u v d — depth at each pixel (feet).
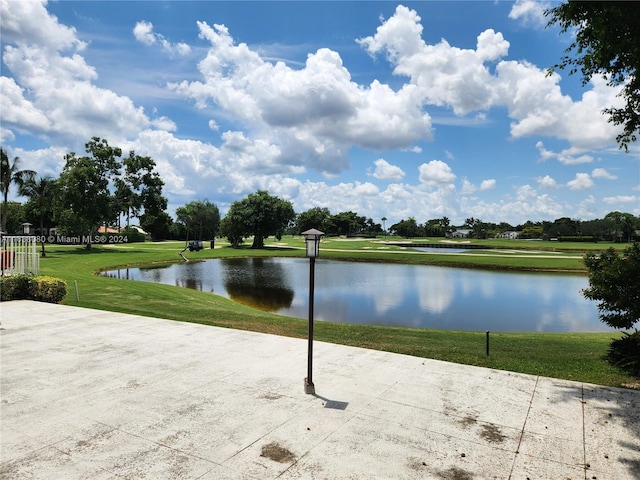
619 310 24.98
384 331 37.96
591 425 16.28
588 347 32.60
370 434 15.35
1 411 16.90
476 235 465.88
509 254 173.47
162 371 22.07
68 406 17.47
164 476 12.46
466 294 74.69
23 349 26.27
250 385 20.15
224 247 232.32
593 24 20.31
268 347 27.14
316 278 98.07
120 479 12.28
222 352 25.86
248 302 65.77
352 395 19.04
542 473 12.99
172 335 30.22
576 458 13.88
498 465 13.42
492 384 20.72
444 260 142.51
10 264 49.16
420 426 16.05
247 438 14.89
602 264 26.20
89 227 177.78
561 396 19.19
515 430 15.83
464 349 29.45
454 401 18.52
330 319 53.42
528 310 60.54
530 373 22.76
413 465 13.34
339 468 13.09
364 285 86.07
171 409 17.26
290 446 14.38
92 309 40.88
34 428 15.47
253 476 12.56
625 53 20.83
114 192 187.62
